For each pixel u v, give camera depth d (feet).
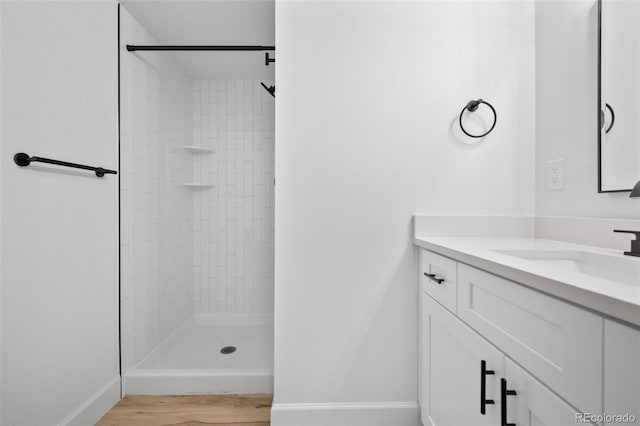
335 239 4.88
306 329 4.87
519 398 2.35
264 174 9.29
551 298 2.02
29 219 3.85
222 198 9.28
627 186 3.42
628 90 3.41
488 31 4.89
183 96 8.62
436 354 4.10
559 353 1.96
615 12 3.54
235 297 9.34
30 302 3.87
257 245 9.32
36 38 3.96
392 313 4.90
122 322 5.81
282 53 4.81
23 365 3.78
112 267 5.52
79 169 4.71
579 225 3.93
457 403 3.46
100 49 5.23
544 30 4.67
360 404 4.88
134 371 5.89
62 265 4.37
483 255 2.99
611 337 1.59
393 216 4.90
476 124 4.89
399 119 4.87
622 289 1.69
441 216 4.79
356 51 4.84
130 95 6.13
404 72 4.87
